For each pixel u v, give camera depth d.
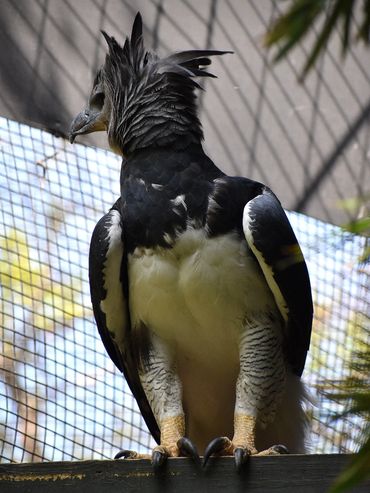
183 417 9.24
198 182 9.16
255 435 9.67
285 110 12.30
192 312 9.12
